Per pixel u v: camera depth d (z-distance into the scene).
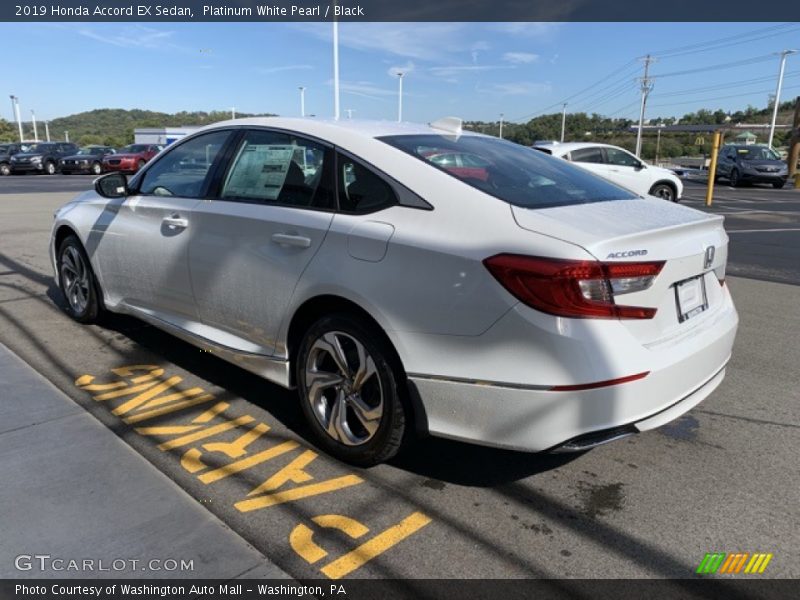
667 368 2.55
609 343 2.41
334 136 3.19
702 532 2.62
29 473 2.90
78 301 5.07
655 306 2.57
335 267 2.92
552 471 3.08
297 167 3.28
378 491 2.88
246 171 3.55
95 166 33.25
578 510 2.76
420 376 2.69
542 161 3.54
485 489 2.92
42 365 4.23
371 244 2.82
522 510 2.76
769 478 3.03
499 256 2.47
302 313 3.19
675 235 2.71
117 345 4.66
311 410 3.19
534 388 2.42
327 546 2.49
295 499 2.80
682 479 3.02
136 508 2.67
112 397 3.78
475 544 2.52
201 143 3.92
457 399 2.61
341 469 3.06
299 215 3.14
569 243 2.41
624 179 15.78
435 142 3.29
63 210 5.12
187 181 3.92
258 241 3.30
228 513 2.68
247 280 3.37
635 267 2.46
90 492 2.77
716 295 3.14
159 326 4.17
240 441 3.30
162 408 3.66
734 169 26.25
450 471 3.07
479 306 2.50
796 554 2.49
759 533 2.61
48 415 3.48
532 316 2.40
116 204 4.42
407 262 2.69
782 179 25.38
